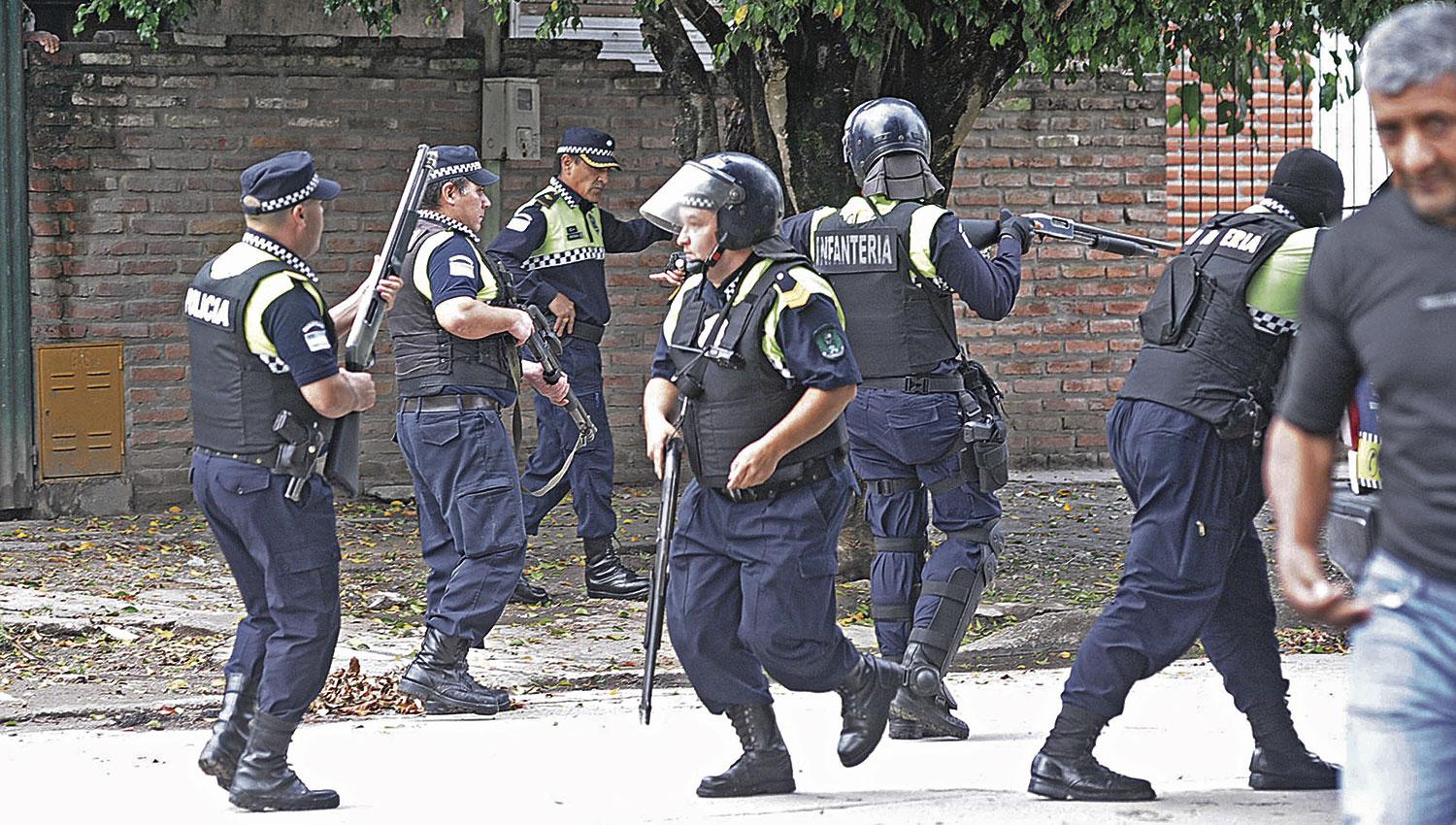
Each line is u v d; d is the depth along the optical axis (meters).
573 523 30.55
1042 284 36.06
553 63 33.53
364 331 15.17
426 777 15.37
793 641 13.88
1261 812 13.81
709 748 16.44
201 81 31.91
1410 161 7.95
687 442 13.94
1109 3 20.27
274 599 13.93
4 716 18.09
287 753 15.49
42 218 31.19
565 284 24.23
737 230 13.55
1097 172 35.91
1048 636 21.84
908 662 16.59
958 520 16.69
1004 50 23.67
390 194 33.12
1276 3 21.83
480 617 18.39
